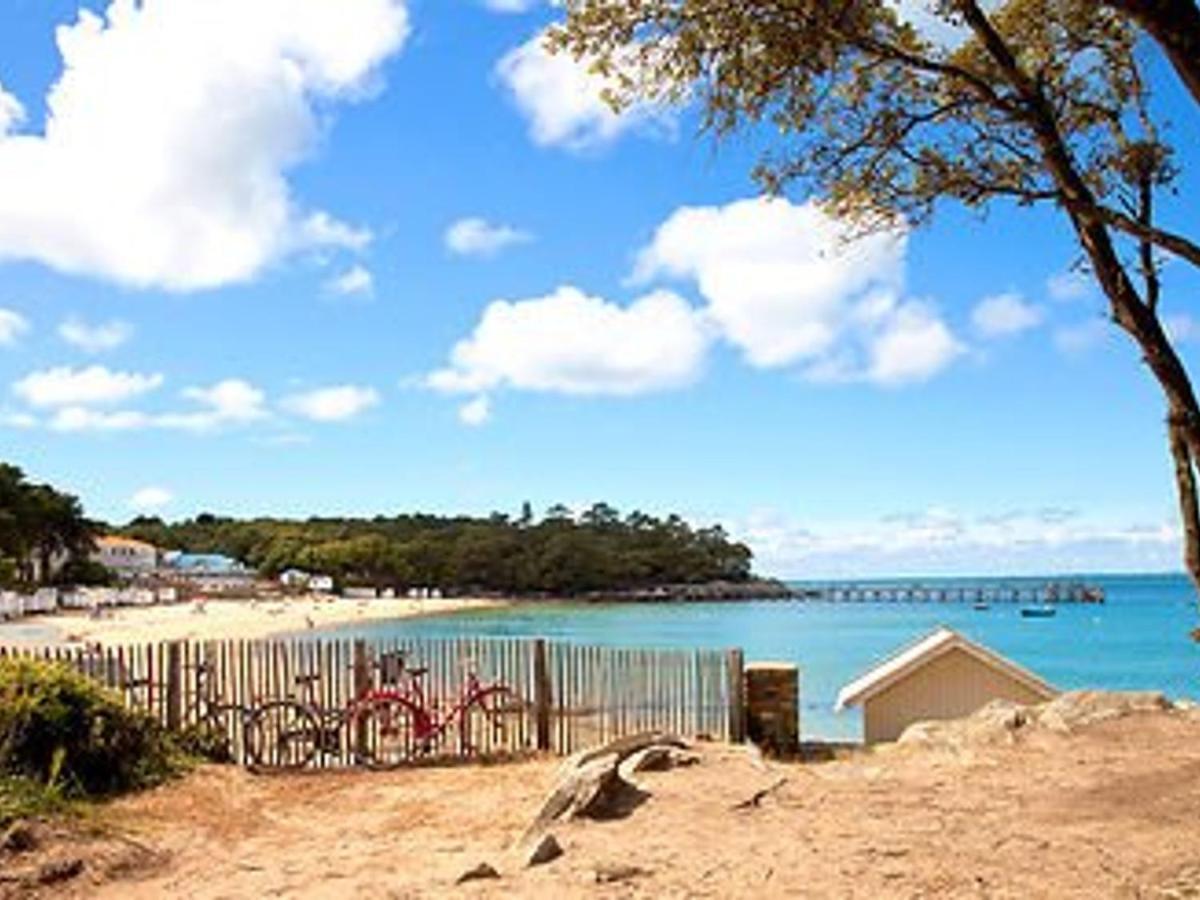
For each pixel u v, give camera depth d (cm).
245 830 1142
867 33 829
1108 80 919
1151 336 766
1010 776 1073
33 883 915
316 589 14762
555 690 1702
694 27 814
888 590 19700
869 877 783
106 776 1296
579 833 926
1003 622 11794
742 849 860
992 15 908
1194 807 912
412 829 1136
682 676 1669
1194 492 752
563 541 17650
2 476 10081
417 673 1717
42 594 8794
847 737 2812
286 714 1622
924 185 893
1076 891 735
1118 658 7106
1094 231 773
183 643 1614
